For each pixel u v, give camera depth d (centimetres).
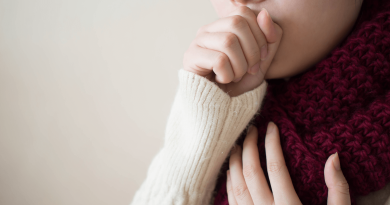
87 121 82
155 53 73
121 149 82
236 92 45
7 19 77
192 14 68
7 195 90
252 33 42
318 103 44
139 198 50
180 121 49
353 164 42
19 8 76
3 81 82
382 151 41
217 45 42
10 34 78
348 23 43
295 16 41
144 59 74
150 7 70
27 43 79
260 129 47
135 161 82
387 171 42
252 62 43
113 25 73
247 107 45
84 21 74
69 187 87
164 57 73
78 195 87
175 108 50
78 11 74
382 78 43
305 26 41
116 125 81
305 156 43
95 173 85
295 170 43
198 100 44
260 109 48
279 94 46
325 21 41
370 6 44
